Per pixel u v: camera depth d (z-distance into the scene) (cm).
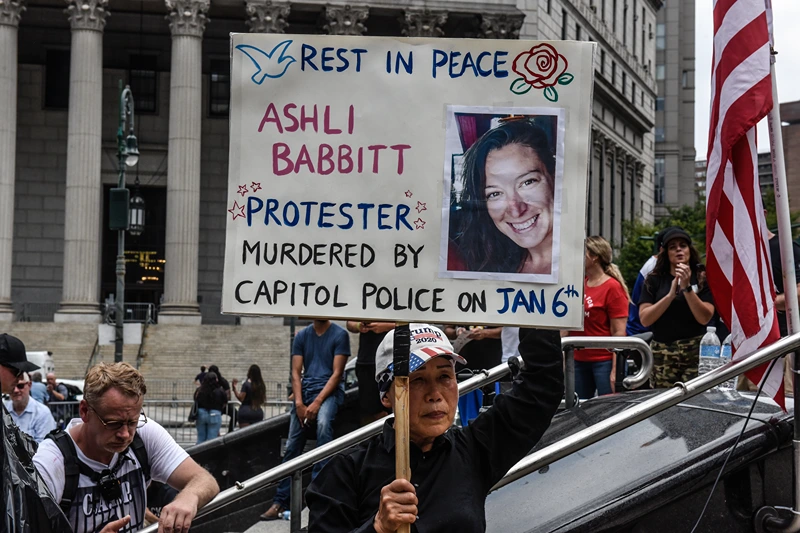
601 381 846
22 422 878
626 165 7912
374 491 397
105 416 464
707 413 492
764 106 498
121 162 3152
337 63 414
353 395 1096
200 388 1931
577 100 406
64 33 5791
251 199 413
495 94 409
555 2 6141
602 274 882
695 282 802
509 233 404
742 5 506
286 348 4775
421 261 406
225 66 5988
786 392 566
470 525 384
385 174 409
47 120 5816
